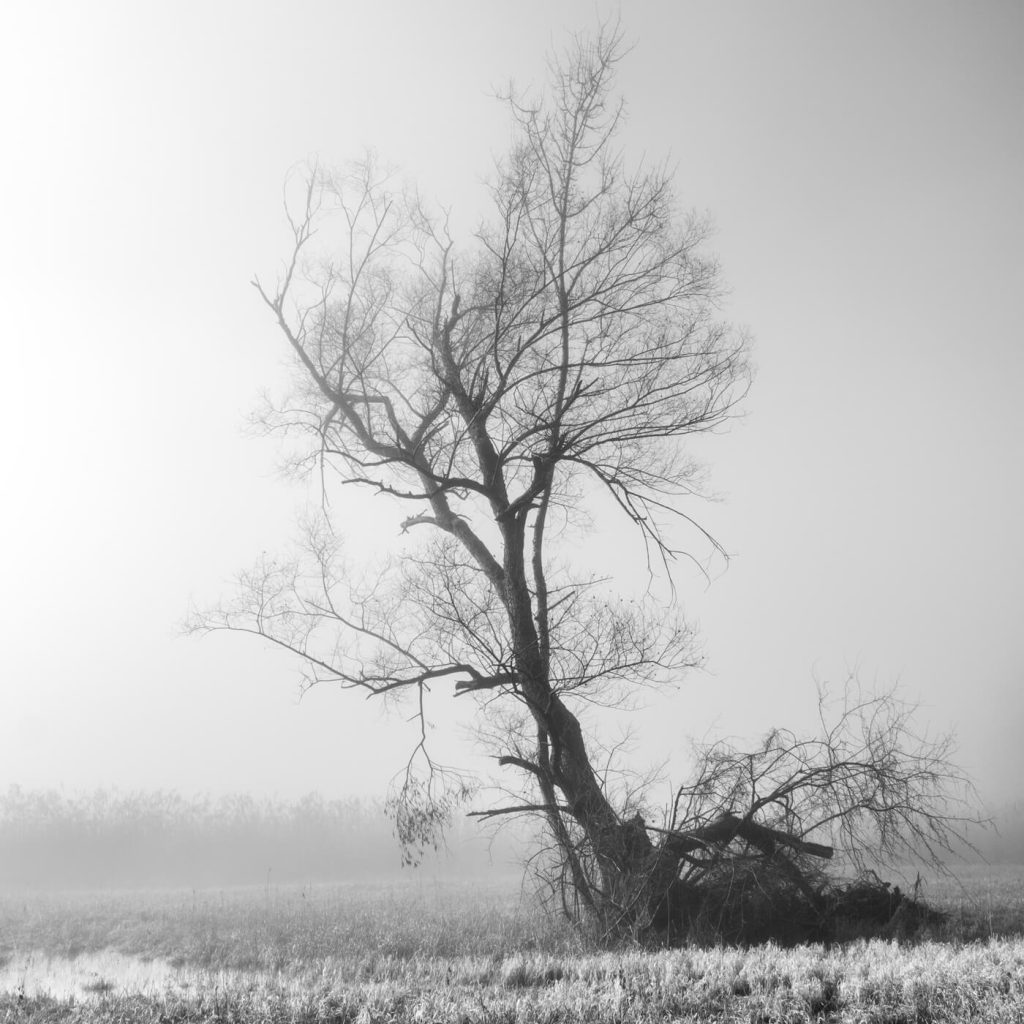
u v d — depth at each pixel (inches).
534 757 832.9
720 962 532.7
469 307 952.3
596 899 787.4
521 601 882.8
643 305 928.3
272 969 679.7
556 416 895.7
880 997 394.6
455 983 533.3
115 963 802.2
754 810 772.0
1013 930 716.7
